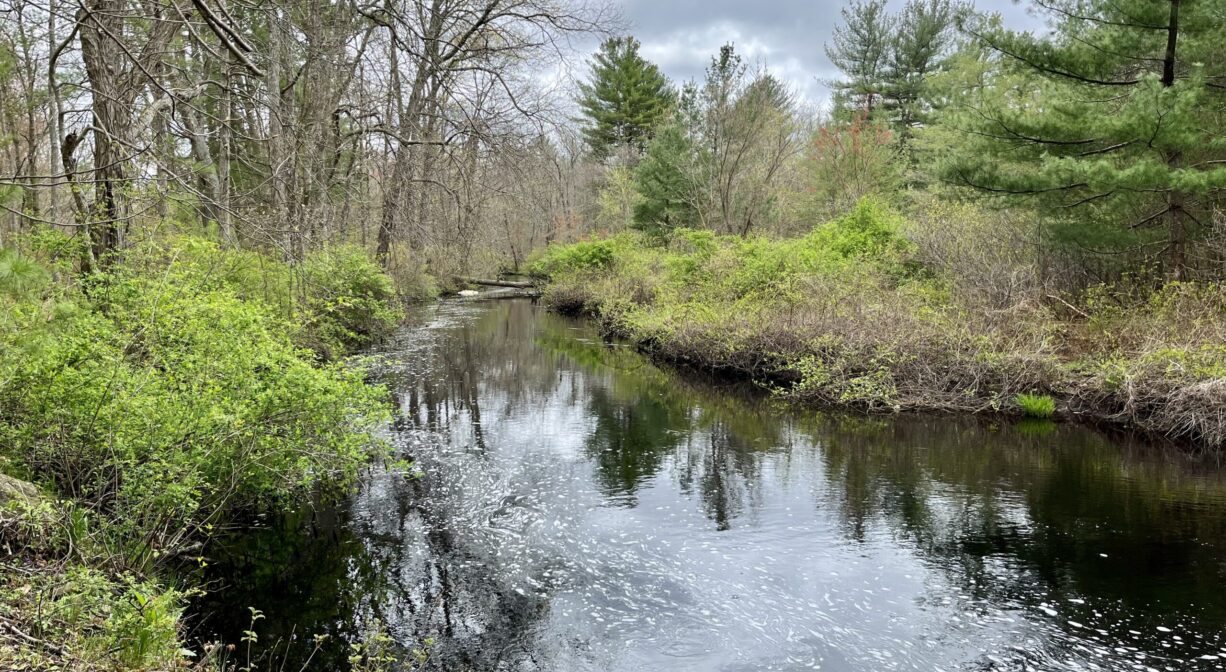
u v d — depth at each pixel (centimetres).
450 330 2055
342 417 650
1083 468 833
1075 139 1149
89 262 834
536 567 587
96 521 504
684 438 977
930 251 1522
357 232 2070
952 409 1107
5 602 380
